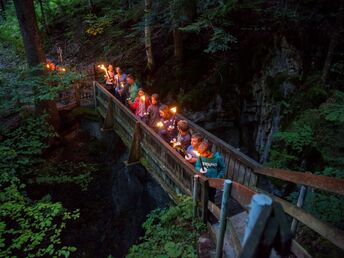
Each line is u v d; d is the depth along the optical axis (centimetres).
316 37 848
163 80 1009
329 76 784
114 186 971
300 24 862
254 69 933
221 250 308
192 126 610
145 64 1091
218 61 973
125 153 955
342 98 560
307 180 243
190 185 451
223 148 514
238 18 916
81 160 1015
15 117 1013
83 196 946
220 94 948
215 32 700
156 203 809
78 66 1304
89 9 1581
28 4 918
